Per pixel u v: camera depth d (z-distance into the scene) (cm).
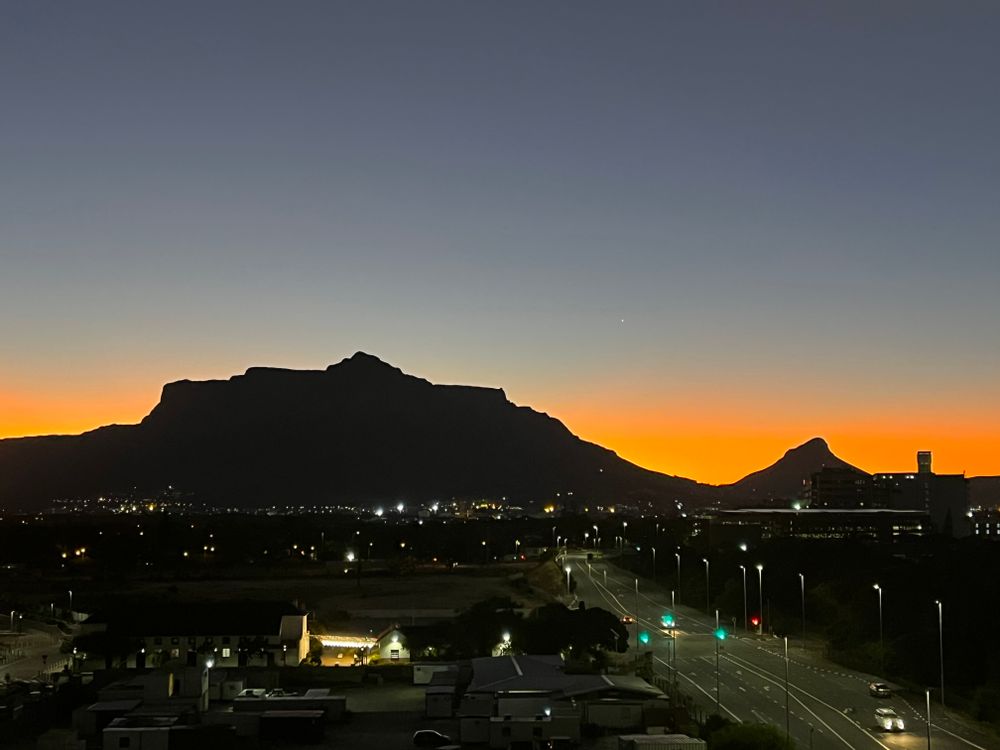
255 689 11500
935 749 9044
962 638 13712
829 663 13800
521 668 11512
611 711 9738
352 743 9400
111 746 8969
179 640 14125
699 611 19675
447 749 9050
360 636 15775
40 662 14700
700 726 9544
